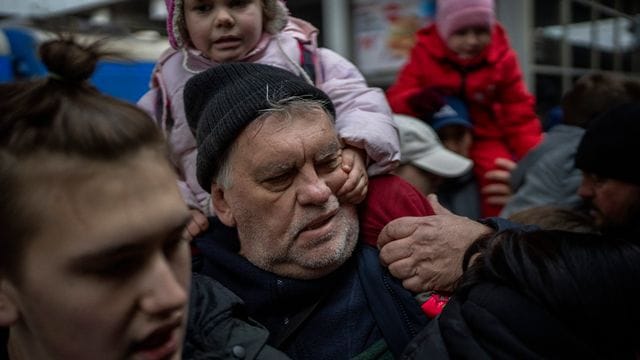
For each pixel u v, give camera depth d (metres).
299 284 0.87
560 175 1.53
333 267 0.88
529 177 1.59
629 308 0.65
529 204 1.54
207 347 0.72
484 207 1.87
